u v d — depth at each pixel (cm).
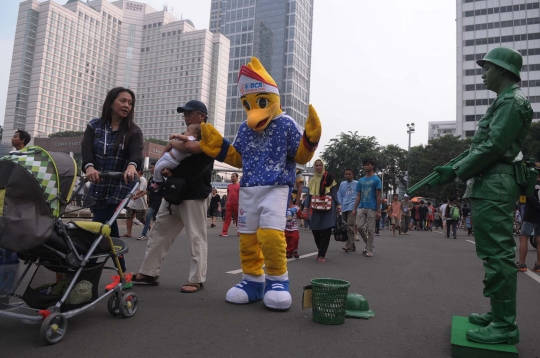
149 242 455
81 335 291
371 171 823
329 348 279
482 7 7500
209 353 263
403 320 354
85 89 11631
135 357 253
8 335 290
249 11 12519
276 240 371
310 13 12950
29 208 272
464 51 7569
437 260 789
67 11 11025
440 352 278
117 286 329
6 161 273
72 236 300
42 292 301
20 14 10556
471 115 7412
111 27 12312
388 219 2747
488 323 305
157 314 347
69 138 6950
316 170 726
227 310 365
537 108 6975
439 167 303
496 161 280
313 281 351
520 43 7200
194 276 434
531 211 664
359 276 570
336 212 725
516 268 272
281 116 399
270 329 316
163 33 12362
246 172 395
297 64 11919
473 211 286
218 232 1340
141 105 12500
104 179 391
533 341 307
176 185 410
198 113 452
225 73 12319
